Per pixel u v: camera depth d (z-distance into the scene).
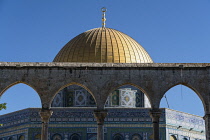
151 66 59.22
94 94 58.69
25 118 72.44
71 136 71.44
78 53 78.12
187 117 76.75
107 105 76.00
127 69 59.22
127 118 72.12
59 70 59.28
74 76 59.09
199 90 58.72
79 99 77.06
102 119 58.28
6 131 75.12
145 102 78.56
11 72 59.03
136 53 79.31
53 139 71.25
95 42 79.25
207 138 57.56
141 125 71.75
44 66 59.22
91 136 71.31
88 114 72.12
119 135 71.69
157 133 57.72
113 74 59.12
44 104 58.41
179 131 74.50
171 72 59.12
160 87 58.72
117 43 79.38
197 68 59.19
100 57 77.25
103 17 88.56
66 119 71.94
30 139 71.19
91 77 59.06
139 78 58.97
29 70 59.19
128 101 77.44
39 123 71.81
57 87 58.81
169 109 73.94
